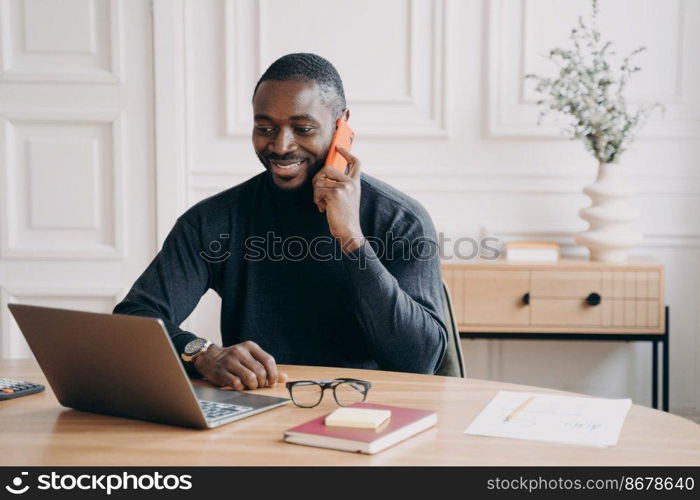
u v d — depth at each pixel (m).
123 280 3.34
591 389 3.31
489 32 3.19
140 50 3.27
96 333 1.23
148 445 1.17
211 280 1.94
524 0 3.18
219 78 3.27
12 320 3.35
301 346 1.85
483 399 1.42
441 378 1.58
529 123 3.22
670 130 3.19
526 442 1.17
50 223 3.32
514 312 2.95
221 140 3.29
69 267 3.34
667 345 2.94
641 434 1.22
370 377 1.59
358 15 3.22
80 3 3.26
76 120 3.29
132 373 1.24
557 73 3.20
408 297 1.71
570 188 3.23
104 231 3.33
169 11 3.23
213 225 1.90
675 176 3.21
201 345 1.58
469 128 3.25
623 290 2.91
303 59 1.79
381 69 3.24
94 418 1.32
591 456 1.12
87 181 3.31
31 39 3.27
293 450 1.14
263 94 1.75
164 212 3.29
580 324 2.93
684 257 3.25
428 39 3.23
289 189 1.80
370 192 1.87
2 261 3.33
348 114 1.90
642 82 3.19
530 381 3.32
